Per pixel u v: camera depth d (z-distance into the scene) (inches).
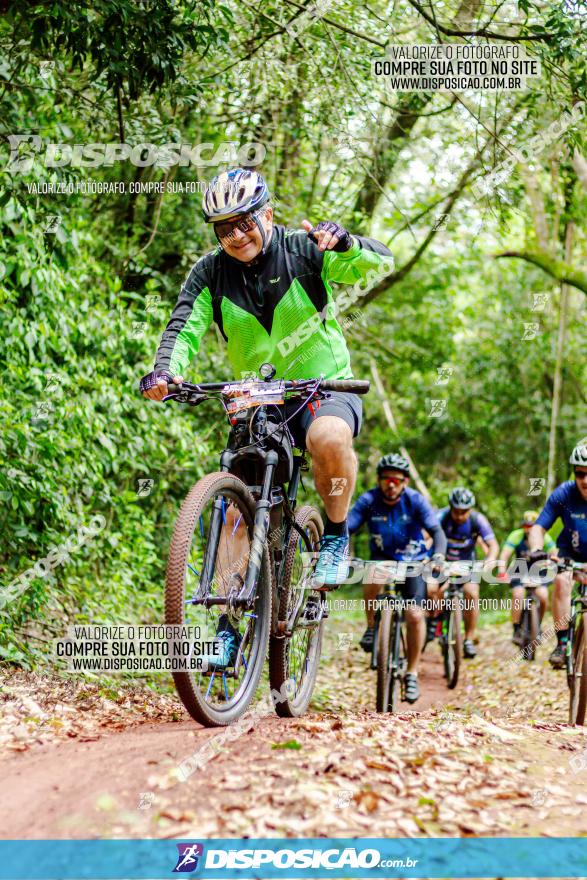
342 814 107.5
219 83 324.5
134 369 322.0
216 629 144.4
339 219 433.1
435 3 327.9
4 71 259.9
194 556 225.9
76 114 317.7
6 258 260.4
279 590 158.1
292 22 316.8
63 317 282.7
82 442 267.3
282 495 155.0
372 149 407.2
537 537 265.7
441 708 293.6
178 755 122.4
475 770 124.6
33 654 215.0
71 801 108.5
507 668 379.9
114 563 294.8
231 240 145.0
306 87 349.1
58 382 256.8
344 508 154.6
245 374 158.1
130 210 389.4
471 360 690.2
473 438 704.4
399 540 272.4
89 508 283.4
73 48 228.1
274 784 113.1
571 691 243.1
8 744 133.0
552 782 125.1
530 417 698.2
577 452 242.5
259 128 391.5
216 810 107.0
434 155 404.2
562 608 245.1
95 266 328.5
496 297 672.4
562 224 565.3
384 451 707.4
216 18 275.1
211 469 391.5
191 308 153.3
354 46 337.1
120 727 153.9
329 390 144.2
